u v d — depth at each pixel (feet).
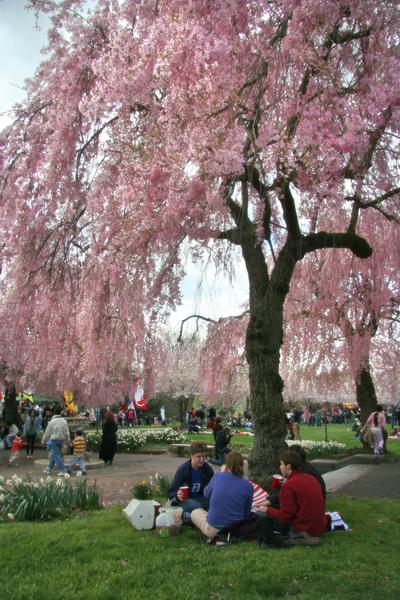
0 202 33.22
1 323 39.19
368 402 63.93
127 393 63.62
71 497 26.03
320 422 150.00
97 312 33.45
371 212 55.21
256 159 25.80
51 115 30.83
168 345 47.01
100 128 30.48
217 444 55.57
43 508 24.06
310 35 25.11
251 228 31.73
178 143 24.81
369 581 15.66
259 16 25.20
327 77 25.13
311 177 25.75
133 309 33.14
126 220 28.66
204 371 69.21
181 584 14.99
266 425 29.89
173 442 82.58
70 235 33.83
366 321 62.18
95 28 30.91
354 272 59.36
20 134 33.42
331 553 18.39
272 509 19.81
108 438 57.72
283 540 19.39
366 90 26.27
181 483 23.02
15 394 82.17
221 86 23.82
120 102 25.98
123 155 27.76
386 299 58.03
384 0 25.75
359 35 27.35
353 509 26.84
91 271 33.63
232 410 159.22
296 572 16.19
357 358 61.52
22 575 15.79
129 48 26.05
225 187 26.22
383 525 23.25
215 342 68.49
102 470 52.80
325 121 24.09
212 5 24.34
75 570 16.20
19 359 42.65
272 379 30.37
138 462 61.26
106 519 22.84
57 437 48.16
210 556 17.69
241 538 19.94
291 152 24.12
